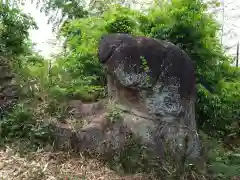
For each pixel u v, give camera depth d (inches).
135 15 271.7
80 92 251.9
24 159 197.2
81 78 265.7
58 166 194.1
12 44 266.1
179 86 207.8
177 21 254.4
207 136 248.1
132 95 209.9
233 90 269.7
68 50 308.7
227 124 281.3
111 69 210.7
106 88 251.1
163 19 261.6
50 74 257.0
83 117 225.8
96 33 269.6
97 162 201.8
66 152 208.4
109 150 204.2
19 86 241.6
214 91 264.8
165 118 206.2
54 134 214.2
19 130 221.9
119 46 209.0
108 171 195.3
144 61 204.5
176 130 205.8
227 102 270.8
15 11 269.6
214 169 204.8
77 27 283.0
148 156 199.3
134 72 205.6
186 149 202.5
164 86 206.4
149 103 207.2
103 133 208.4
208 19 263.9
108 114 211.8
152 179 190.1
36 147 210.8
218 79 265.4
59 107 230.2
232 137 285.3
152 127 204.8
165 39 253.9
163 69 206.4
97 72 271.6
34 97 239.1
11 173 182.9
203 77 260.8
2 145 214.2
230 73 281.0
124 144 203.2
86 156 206.8
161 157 199.9
